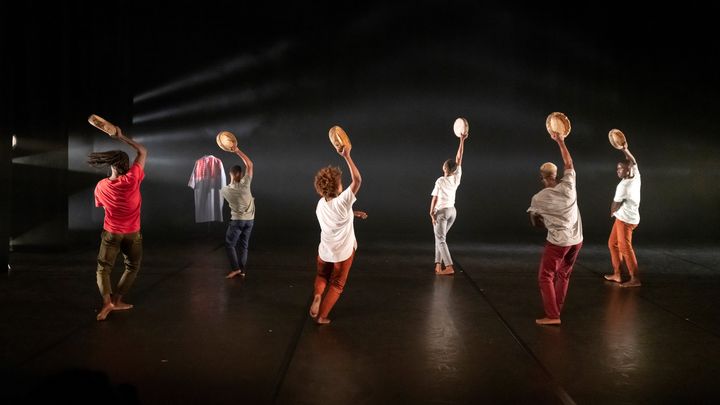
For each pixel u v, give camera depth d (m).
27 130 9.21
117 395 3.42
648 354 4.44
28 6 9.16
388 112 12.48
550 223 5.19
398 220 12.66
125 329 4.94
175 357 4.23
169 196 12.44
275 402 3.44
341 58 12.38
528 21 12.31
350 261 5.18
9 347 4.40
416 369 4.05
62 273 7.36
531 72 12.40
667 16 12.25
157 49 12.20
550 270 5.22
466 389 3.69
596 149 12.54
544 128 12.52
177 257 8.87
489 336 4.89
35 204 9.29
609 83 12.43
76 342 4.55
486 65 12.40
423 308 5.85
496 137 12.52
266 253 9.34
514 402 3.49
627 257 7.05
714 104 12.40
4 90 7.16
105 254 5.26
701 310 5.86
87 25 10.11
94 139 10.38
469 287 6.91
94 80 10.33
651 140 12.52
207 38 12.27
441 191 7.63
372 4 12.30
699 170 12.53
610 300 6.29
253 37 12.31
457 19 12.32
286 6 12.27
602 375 3.98
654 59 12.37
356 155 12.57
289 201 12.62
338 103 12.45
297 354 4.35
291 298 6.19
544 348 4.57
